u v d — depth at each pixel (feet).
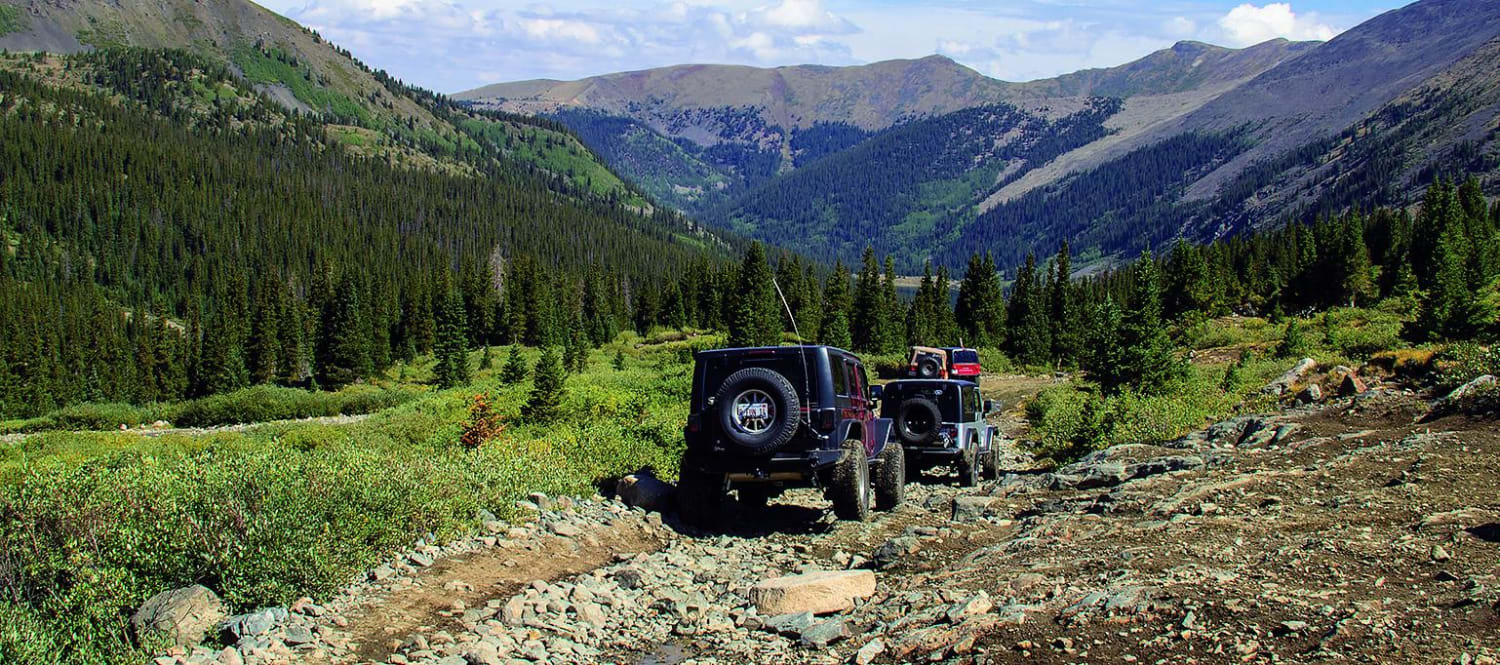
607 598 24.35
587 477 40.91
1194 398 77.41
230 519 22.99
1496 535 21.75
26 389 283.59
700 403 35.06
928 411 51.80
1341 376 68.59
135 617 19.54
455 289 388.98
